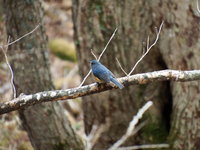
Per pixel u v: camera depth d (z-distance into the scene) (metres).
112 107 14.27
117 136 14.39
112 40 13.88
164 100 14.02
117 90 14.06
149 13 13.35
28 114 12.18
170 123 13.87
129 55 13.90
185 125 12.98
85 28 14.08
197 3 11.18
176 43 12.71
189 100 12.73
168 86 13.87
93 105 14.48
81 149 12.85
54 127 12.37
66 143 12.60
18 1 11.52
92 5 13.88
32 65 11.88
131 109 14.17
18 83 11.95
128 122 14.18
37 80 11.97
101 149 14.55
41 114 12.17
